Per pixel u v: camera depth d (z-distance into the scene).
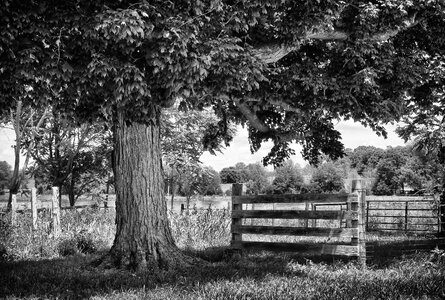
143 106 8.50
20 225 15.32
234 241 12.39
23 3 7.67
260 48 10.73
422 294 6.59
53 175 27.23
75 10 7.85
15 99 8.48
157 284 8.04
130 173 10.40
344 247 10.90
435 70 12.55
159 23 7.96
